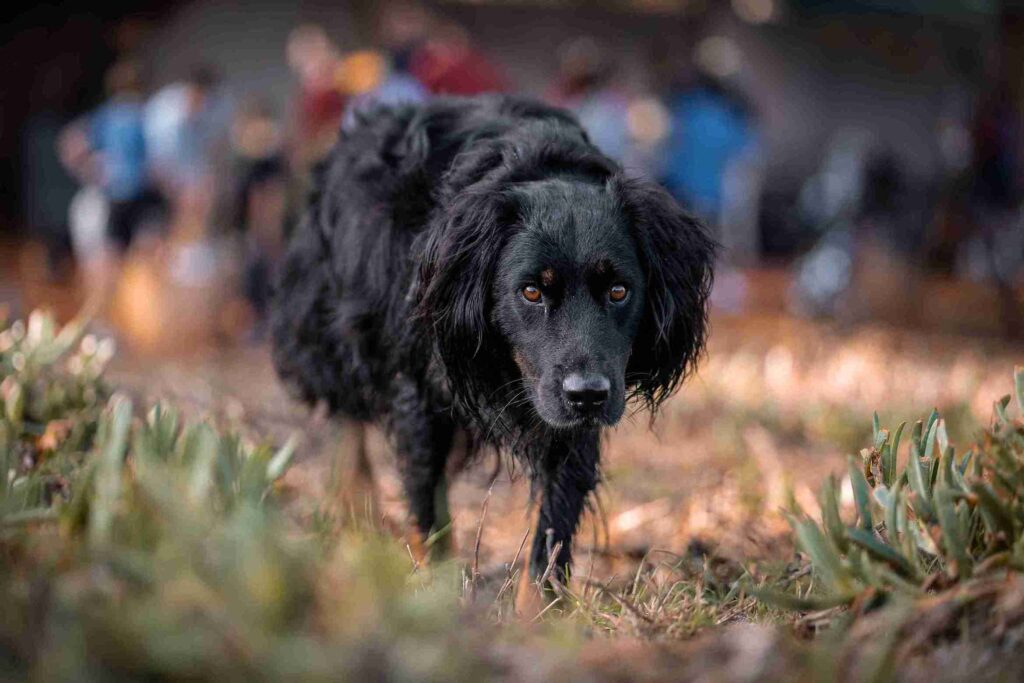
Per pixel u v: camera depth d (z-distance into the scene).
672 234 5.41
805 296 18.72
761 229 24.45
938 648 3.81
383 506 7.22
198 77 15.21
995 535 4.17
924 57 26.38
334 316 6.45
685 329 5.49
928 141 26.38
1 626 3.39
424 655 3.22
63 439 5.77
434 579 4.38
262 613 3.25
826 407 10.16
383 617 3.32
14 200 24.33
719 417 10.12
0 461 4.25
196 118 15.09
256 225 15.44
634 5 25.72
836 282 18.45
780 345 14.91
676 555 5.62
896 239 19.81
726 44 25.03
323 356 6.73
